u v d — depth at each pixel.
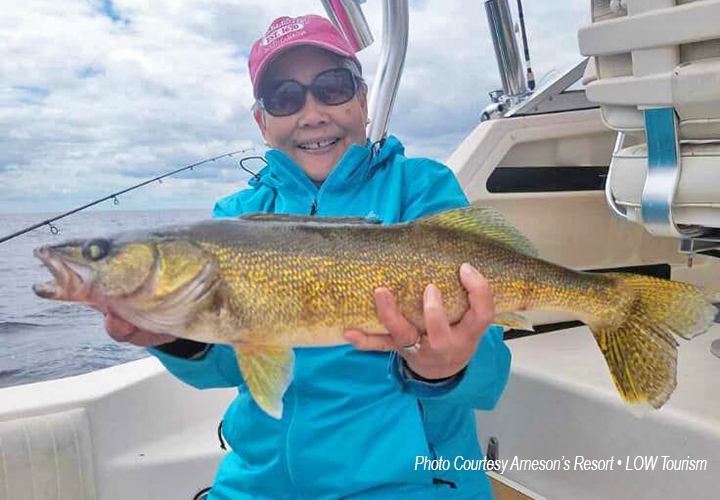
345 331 0.53
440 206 0.72
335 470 0.64
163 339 0.59
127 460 0.86
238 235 0.53
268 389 0.52
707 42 0.63
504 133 1.10
